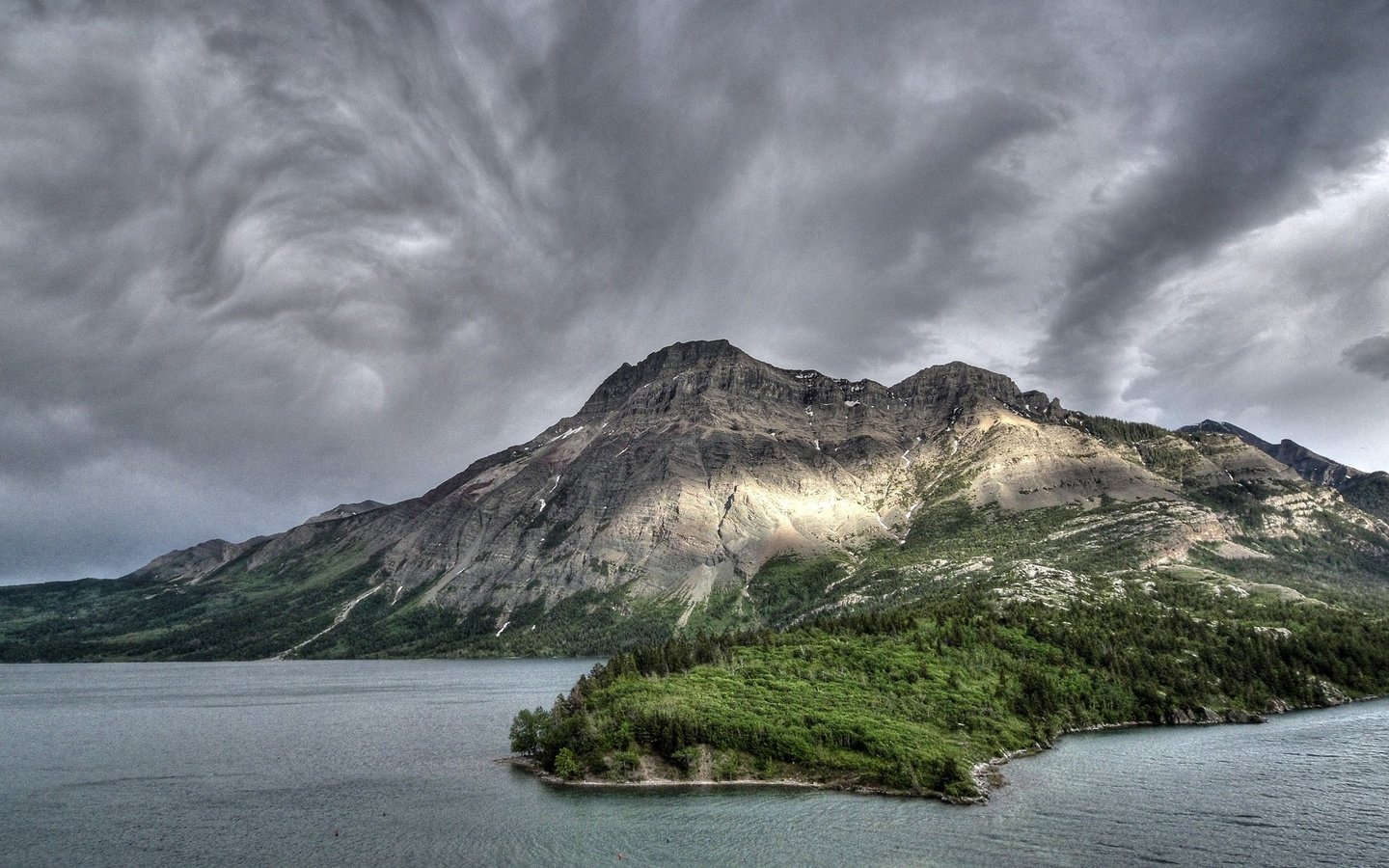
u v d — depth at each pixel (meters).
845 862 100.12
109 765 177.88
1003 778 140.12
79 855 109.88
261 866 104.00
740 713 153.75
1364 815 117.62
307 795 143.62
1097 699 198.12
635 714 153.75
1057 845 105.50
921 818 118.06
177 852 110.81
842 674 182.75
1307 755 158.38
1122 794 130.00
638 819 119.81
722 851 105.31
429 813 127.50
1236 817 116.94
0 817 130.38
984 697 179.12
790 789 134.88
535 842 110.75
